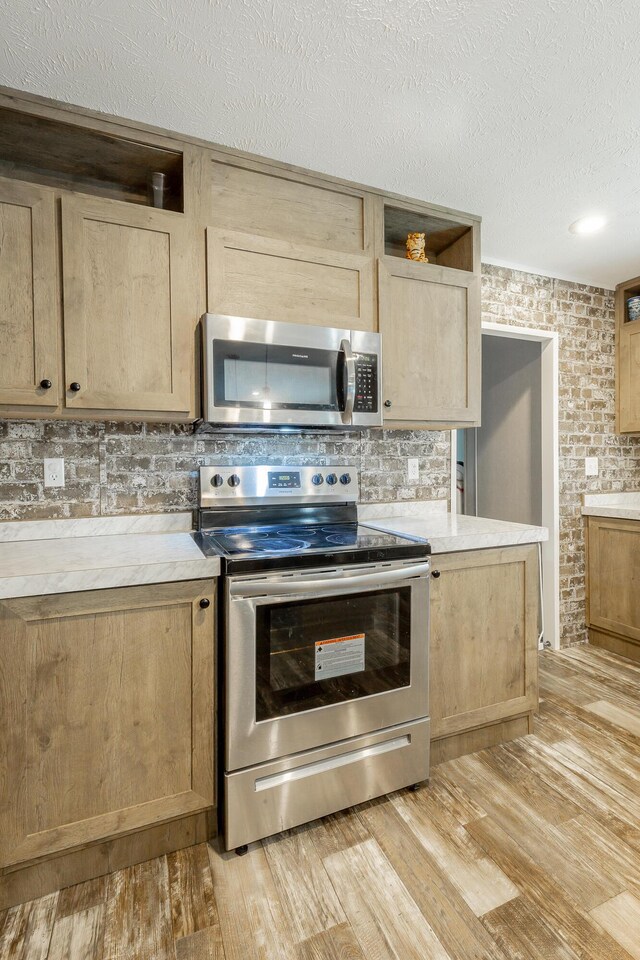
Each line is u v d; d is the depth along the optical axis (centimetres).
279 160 188
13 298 151
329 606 163
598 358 323
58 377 157
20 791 130
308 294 191
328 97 155
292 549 165
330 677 164
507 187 207
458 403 223
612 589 308
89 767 137
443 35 132
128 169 185
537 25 129
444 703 190
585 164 191
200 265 175
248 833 152
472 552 194
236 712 150
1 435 179
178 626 147
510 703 205
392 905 132
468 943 122
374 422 198
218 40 133
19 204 151
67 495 188
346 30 130
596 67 143
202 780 151
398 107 159
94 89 151
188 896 136
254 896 135
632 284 314
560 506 314
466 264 233
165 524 202
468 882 139
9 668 128
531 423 328
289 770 159
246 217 184
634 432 320
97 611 137
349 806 167
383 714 173
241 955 119
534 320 297
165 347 170
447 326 221
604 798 174
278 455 225
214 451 212
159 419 173
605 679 271
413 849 152
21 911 131
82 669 136
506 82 149
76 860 140
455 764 195
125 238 165
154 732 145
